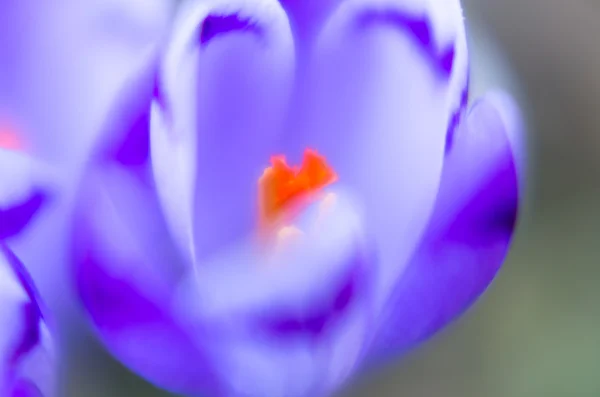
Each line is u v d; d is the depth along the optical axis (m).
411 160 0.26
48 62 0.25
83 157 0.25
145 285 0.26
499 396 0.26
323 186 0.26
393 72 0.26
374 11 0.26
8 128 0.25
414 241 0.26
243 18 0.26
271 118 0.26
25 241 0.25
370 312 0.26
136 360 0.26
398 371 0.26
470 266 0.26
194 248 0.26
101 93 0.25
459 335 0.26
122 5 0.25
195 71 0.26
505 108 0.26
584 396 0.26
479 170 0.26
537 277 0.26
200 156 0.26
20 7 0.25
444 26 0.26
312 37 0.26
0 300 0.25
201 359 0.26
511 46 0.26
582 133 0.26
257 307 0.26
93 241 0.26
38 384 0.25
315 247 0.26
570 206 0.26
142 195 0.26
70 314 0.25
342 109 0.26
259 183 0.26
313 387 0.26
